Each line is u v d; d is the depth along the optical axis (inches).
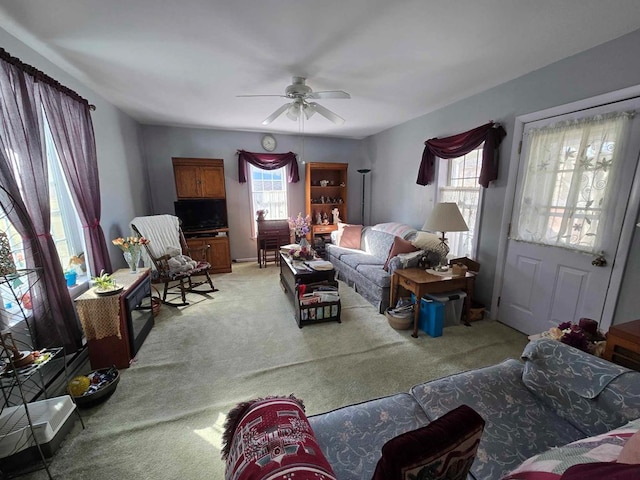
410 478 23.4
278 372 84.0
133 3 61.2
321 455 33.0
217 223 185.0
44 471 54.4
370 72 97.8
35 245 70.4
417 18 67.1
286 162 205.0
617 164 76.5
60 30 71.2
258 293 148.3
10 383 58.9
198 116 156.7
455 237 137.6
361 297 142.4
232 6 62.5
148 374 83.2
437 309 102.0
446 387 53.8
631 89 72.8
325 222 217.9
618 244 77.9
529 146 98.9
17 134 68.4
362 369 85.0
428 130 149.6
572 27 70.6
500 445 41.9
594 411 43.9
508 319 111.7
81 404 69.1
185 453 58.1
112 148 131.3
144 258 136.3
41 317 72.9
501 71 97.2
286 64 91.4
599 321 83.6
